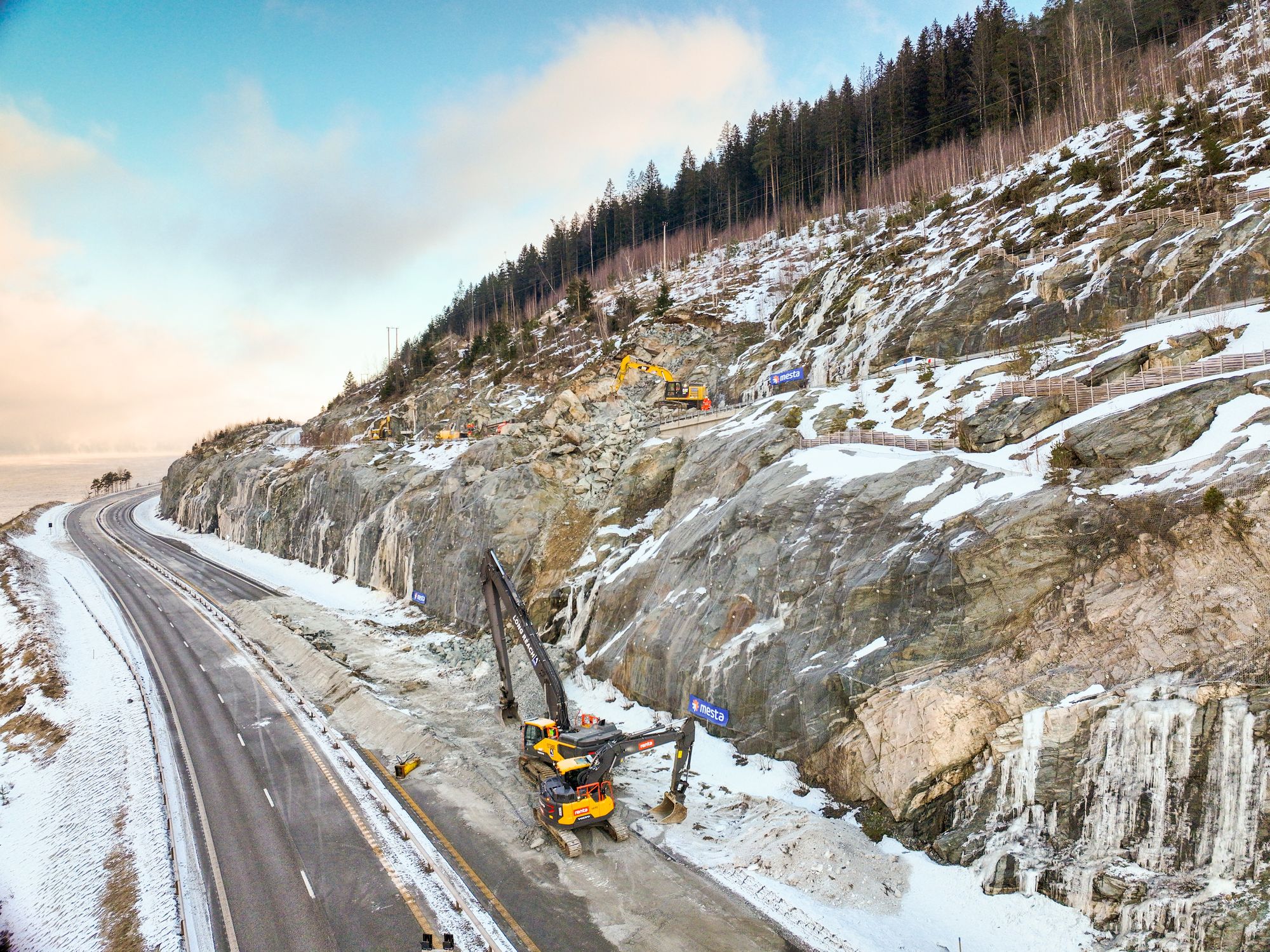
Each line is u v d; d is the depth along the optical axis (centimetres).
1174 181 4347
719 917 1961
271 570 7700
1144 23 9262
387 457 7831
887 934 1839
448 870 2230
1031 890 1841
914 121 10044
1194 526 2039
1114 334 3394
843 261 6575
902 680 2348
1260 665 1730
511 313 13125
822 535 2947
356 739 3344
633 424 5597
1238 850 1620
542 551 4853
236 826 2550
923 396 3738
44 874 2544
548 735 2719
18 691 4359
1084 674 1995
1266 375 2419
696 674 3058
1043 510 2355
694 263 10500
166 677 4266
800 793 2466
